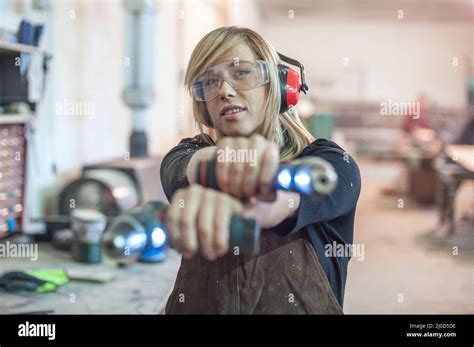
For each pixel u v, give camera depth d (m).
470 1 12.67
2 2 3.17
